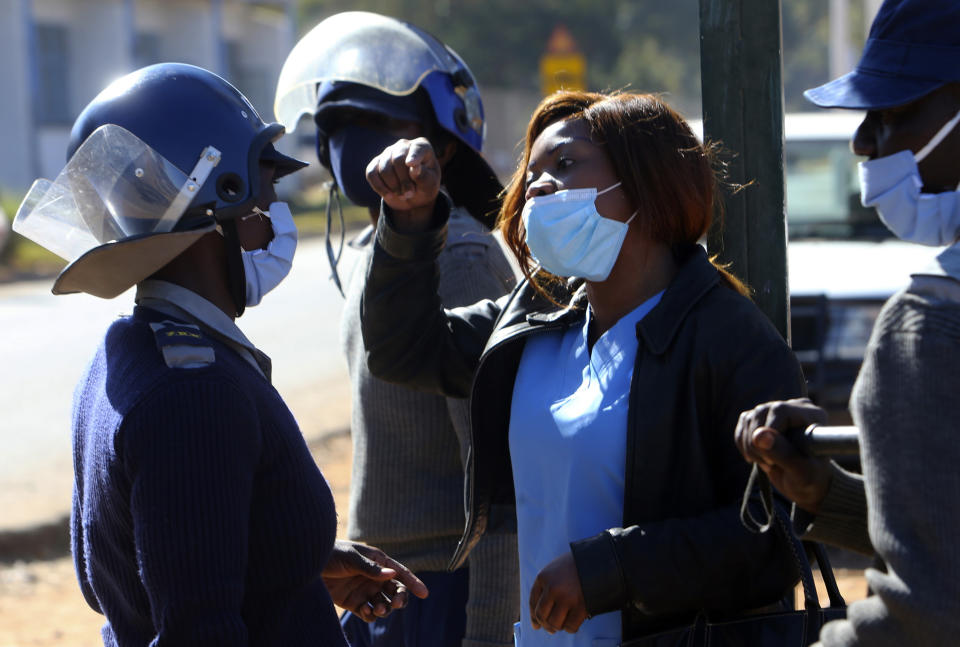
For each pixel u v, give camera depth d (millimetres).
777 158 2742
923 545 1647
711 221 2488
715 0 2721
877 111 1961
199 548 1963
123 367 2104
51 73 31984
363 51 3311
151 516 1964
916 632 1646
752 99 2719
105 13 32625
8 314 15461
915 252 7219
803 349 6625
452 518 3057
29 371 11430
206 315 2205
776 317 2771
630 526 2271
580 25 57344
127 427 2000
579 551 2191
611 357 2387
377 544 3141
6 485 7551
